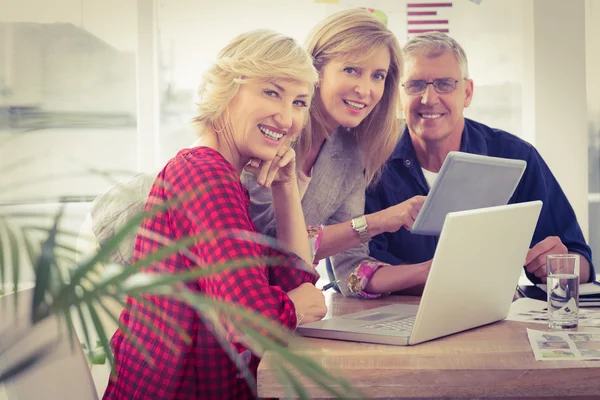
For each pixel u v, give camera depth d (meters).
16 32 2.99
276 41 1.85
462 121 2.88
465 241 1.37
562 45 2.96
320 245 2.23
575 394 1.21
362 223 2.22
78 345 1.43
